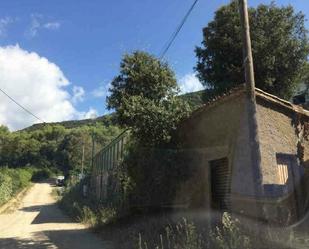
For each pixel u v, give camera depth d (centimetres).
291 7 2462
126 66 1727
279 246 888
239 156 1191
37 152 8806
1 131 8988
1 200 4272
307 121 1305
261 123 1176
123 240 1380
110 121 1764
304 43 2447
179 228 1266
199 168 1398
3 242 1551
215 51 2445
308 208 1198
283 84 2442
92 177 3922
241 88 1188
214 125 1333
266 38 2391
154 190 1495
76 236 1680
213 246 973
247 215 1112
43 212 3416
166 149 1483
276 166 1177
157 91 1652
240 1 1005
